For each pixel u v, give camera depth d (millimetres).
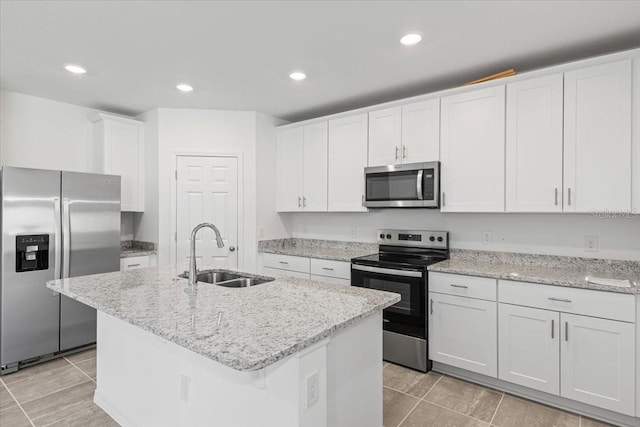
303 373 1295
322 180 3801
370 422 1790
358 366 1701
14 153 3406
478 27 2184
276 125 4285
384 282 3004
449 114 2939
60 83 3160
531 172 2559
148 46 2459
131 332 2074
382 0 1913
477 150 2799
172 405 1811
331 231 4172
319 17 2088
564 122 2430
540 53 2537
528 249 2887
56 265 3037
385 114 3316
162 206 3873
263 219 4129
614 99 2260
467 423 2158
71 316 3131
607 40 2338
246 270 2660
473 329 2582
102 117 3727
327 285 2123
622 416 2113
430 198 2969
